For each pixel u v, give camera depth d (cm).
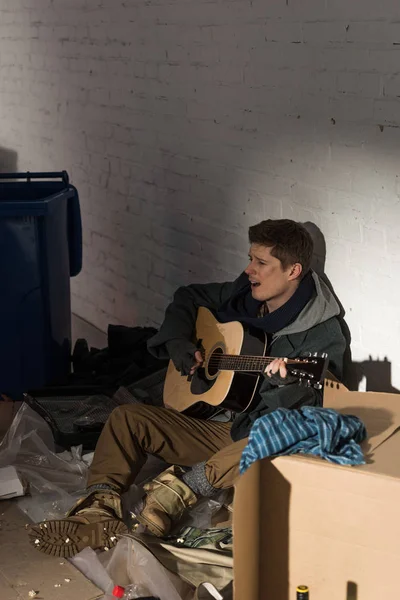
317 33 318
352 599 204
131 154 463
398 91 288
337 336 301
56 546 271
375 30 292
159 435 300
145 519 275
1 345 403
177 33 402
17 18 580
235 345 304
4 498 313
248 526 202
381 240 306
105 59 473
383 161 299
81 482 322
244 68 361
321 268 338
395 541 197
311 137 330
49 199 393
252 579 209
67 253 427
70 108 527
